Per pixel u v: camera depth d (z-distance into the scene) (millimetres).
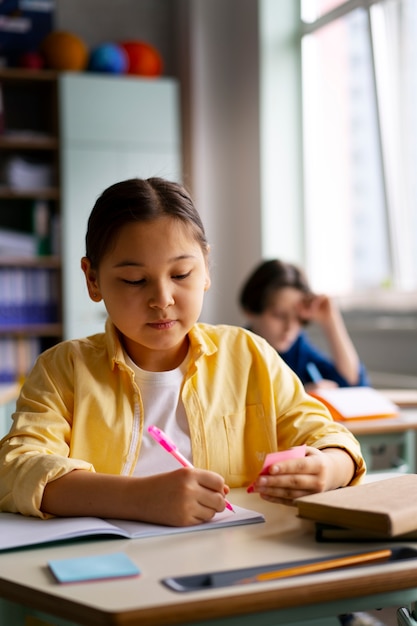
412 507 895
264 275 2768
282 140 4848
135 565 816
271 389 1276
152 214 1070
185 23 5145
